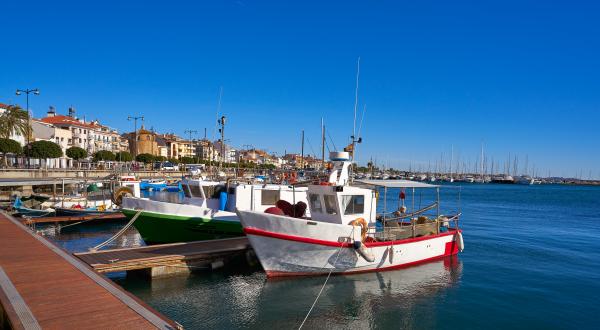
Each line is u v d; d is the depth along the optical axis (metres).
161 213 20.92
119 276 17.16
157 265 16.44
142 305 9.43
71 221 30.69
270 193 21.83
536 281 18.22
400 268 18.67
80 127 96.56
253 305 14.41
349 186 18.58
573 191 121.12
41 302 9.62
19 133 64.12
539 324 13.45
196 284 16.30
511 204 66.81
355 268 17.16
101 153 84.75
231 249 18.27
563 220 43.84
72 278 11.60
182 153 139.88
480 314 14.22
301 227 15.84
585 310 14.68
